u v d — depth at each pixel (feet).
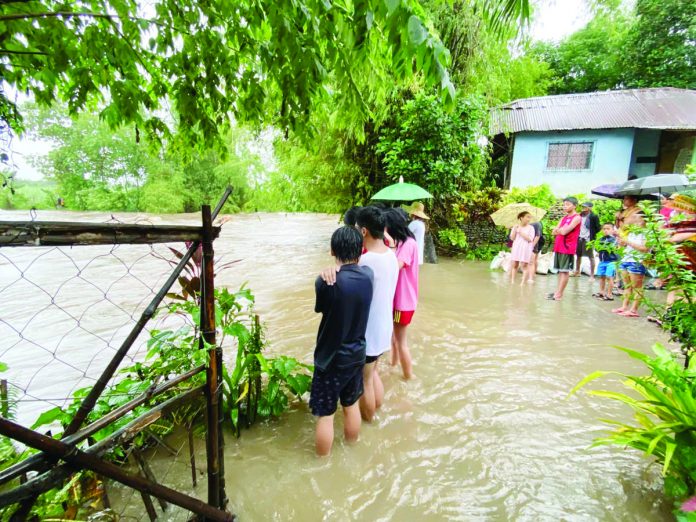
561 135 47.57
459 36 30.60
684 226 9.31
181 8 7.09
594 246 11.26
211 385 5.68
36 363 12.18
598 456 8.25
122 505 6.63
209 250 5.42
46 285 22.38
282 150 38.55
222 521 5.92
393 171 31.35
